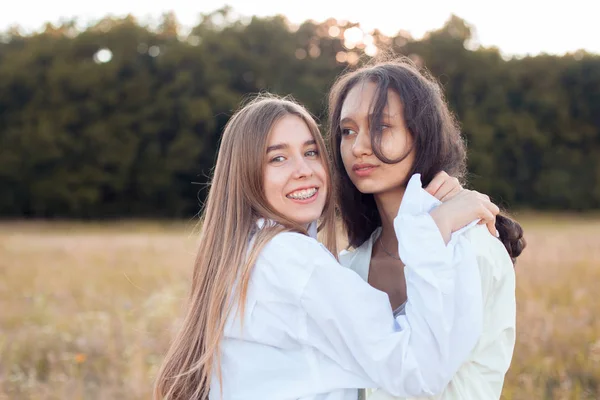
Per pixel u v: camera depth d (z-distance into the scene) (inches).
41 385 172.4
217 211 86.7
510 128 1462.8
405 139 81.3
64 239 676.1
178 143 1386.6
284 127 84.7
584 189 1481.3
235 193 84.5
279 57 1497.3
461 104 1502.2
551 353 180.9
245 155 84.0
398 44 1560.0
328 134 93.0
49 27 1593.3
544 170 1493.6
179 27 1601.9
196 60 1433.3
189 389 85.9
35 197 1413.6
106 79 1407.5
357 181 84.9
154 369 176.9
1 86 1418.6
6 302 294.5
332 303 73.8
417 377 68.6
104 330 223.3
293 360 76.5
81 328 232.8
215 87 1411.2
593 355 172.1
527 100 1515.7
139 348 193.2
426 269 70.1
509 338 75.9
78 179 1396.4
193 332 86.0
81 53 1473.9
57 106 1405.0
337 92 88.9
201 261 88.4
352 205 96.1
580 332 196.9
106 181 1403.8
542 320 211.5
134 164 1418.6
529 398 146.1
